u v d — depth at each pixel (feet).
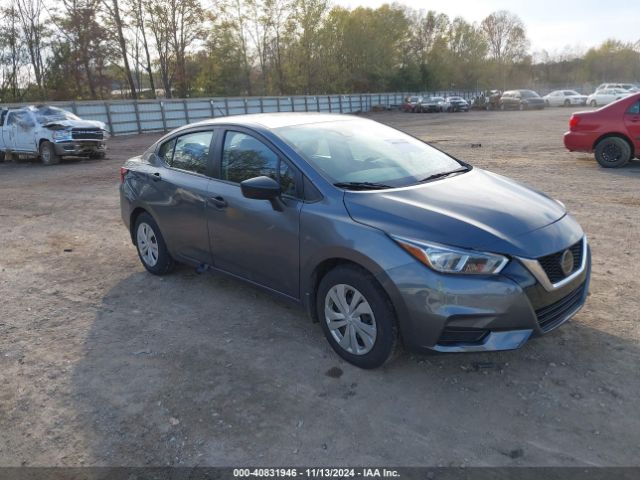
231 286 16.70
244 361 12.07
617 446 8.87
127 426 9.93
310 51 194.80
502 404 10.10
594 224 21.97
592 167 36.50
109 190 37.40
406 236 10.17
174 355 12.50
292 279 12.46
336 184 11.85
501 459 8.69
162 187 16.10
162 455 9.12
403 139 15.25
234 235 13.69
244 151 13.74
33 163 59.21
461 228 10.14
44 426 10.03
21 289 17.40
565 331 12.74
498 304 9.71
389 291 10.25
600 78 305.73
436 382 10.88
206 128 15.21
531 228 10.58
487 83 288.51
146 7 148.56
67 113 59.72
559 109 145.07
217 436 9.53
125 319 14.65
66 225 26.73
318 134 13.75
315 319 12.44
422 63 254.47
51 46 138.92
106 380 11.54
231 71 184.85
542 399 10.19
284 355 12.24
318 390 10.79
